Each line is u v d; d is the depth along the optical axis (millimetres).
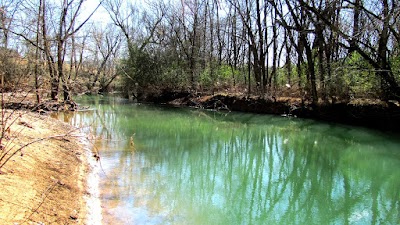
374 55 14461
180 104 25344
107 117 17922
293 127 15969
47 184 5738
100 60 38062
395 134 13844
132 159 9164
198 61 27109
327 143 12688
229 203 7172
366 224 6215
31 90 5492
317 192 8039
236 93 23078
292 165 10352
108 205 5891
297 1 17250
